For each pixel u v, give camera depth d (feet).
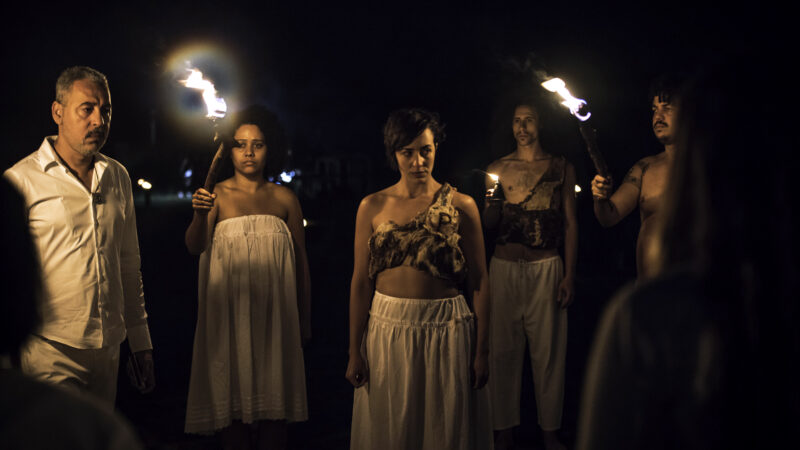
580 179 15.49
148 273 34.55
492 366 12.94
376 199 9.29
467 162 27.43
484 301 9.26
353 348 9.37
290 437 13.12
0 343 3.02
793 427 2.62
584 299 26.00
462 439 8.86
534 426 13.98
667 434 2.74
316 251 45.62
